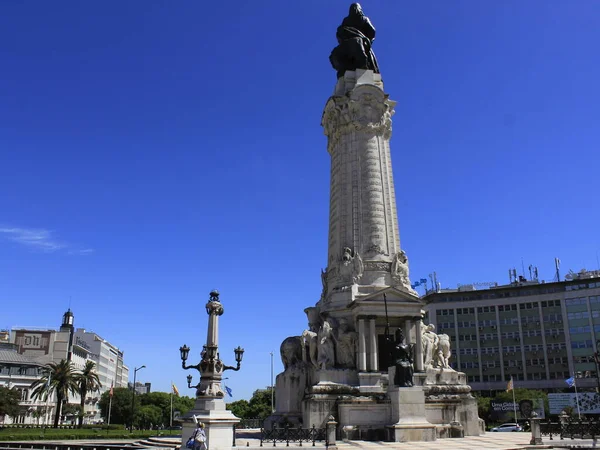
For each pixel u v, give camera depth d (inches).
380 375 1696.6
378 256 1927.9
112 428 3732.8
